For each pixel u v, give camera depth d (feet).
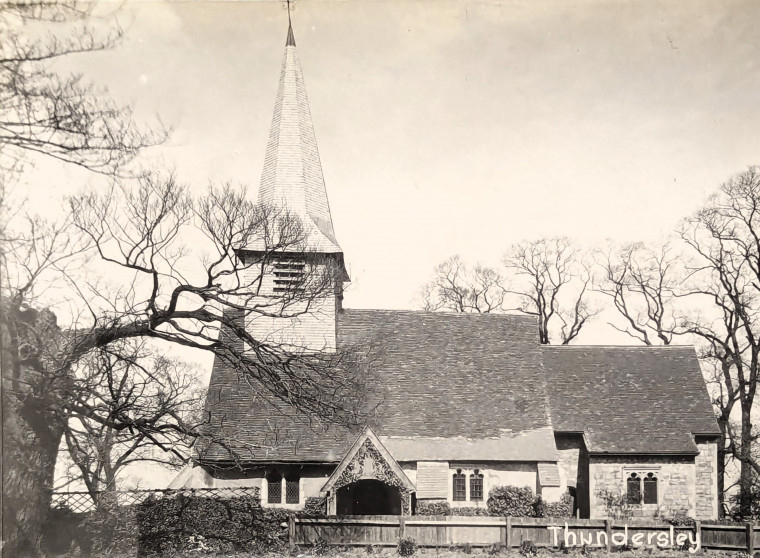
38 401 66.08
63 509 70.49
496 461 98.89
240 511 79.30
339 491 98.68
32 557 65.62
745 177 121.29
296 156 115.55
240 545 78.38
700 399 109.81
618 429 106.22
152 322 70.49
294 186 114.11
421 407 104.06
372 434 90.74
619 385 112.78
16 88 69.97
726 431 120.16
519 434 101.65
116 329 69.05
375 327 114.32
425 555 77.10
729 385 121.80
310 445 96.43
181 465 78.89
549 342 129.49
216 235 78.74
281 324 105.70
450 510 96.27
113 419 69.21
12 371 65.72
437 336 114.11
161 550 75.41
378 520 80.07
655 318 127.54
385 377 107.24
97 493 72.33
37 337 67.77
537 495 97.04
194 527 77.66
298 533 79.97
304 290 86.28
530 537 79.20
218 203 86.79
